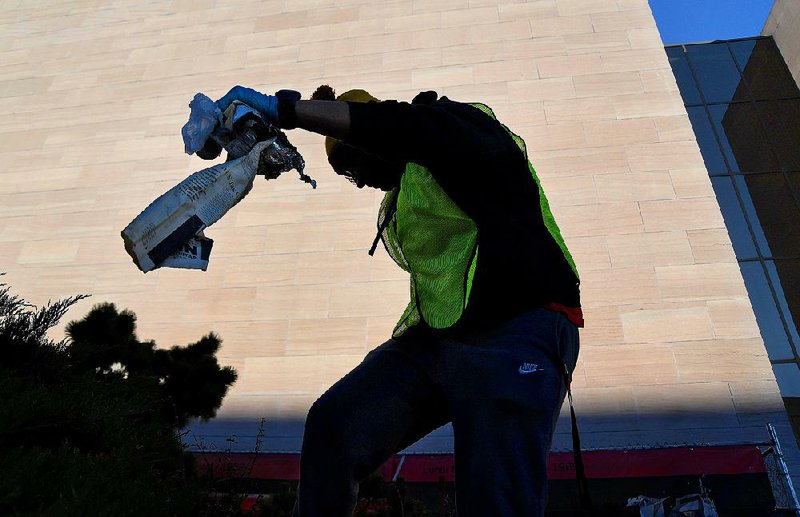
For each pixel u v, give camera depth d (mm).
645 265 10242
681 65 16484
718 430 8625
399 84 13336
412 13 14508
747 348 9281
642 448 8477
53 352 2945
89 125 14211
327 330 10508
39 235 12641
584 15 13648
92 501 1410
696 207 10750
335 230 11633
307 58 14258
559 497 8250
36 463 1576
